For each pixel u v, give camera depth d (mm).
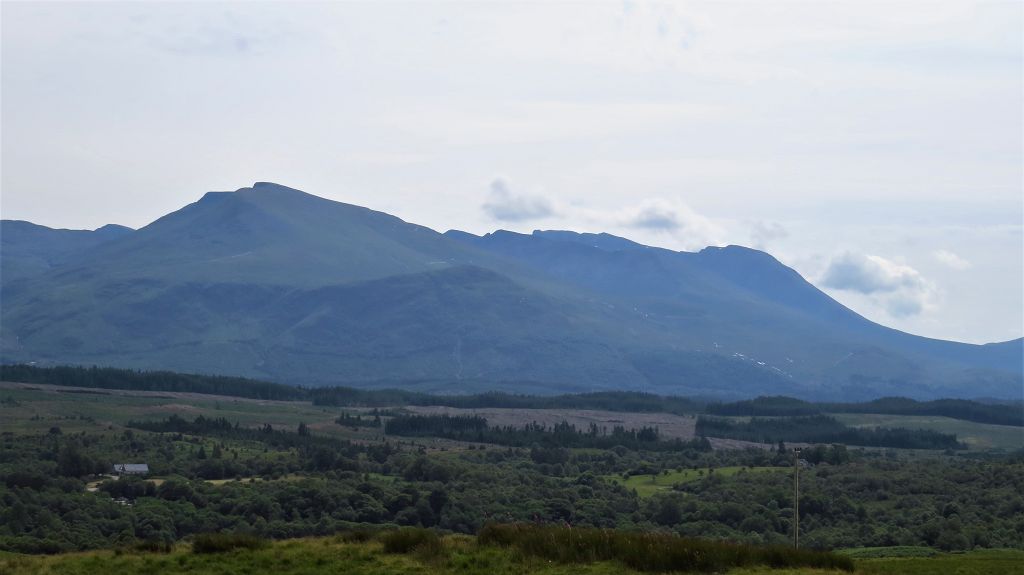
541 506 162750
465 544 65000
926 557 107375
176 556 61469
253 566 59031
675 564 60594
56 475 186500
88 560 60781
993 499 162625
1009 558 102938
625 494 185375
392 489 169625
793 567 63156
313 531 141375
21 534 133000
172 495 169500
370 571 57406
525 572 57562
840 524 153500
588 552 61281
